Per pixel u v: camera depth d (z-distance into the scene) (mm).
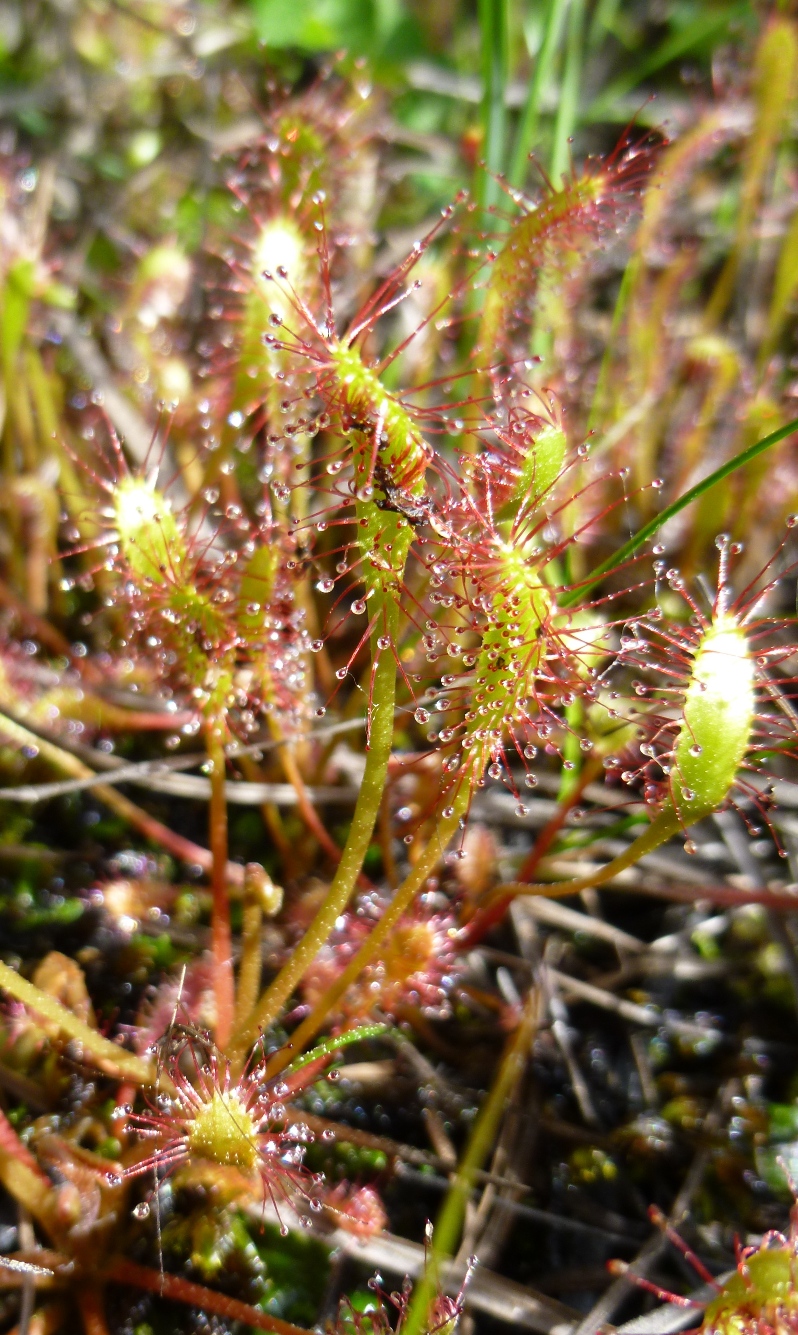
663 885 125
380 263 194
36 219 179
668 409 177
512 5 226
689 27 234
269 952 131
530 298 123
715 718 89
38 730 146
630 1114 126
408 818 143
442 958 125
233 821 151
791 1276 86
